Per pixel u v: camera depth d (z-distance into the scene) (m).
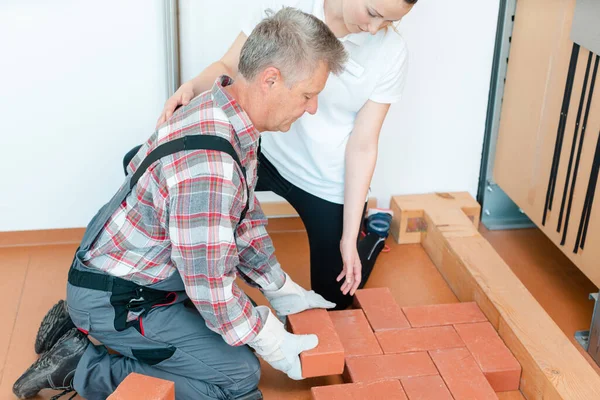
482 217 3.01
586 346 2.32
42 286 2.46
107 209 1.78
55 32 2.39
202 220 1.58
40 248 2.68
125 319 1.83
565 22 2.32
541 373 2.01
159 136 1.66
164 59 2.49
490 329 2.26
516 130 2.70
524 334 2.14
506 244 2.86
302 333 2.00
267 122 1.67
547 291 2.58
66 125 2.55
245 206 1.75
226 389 1.95
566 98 2.37
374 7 1.76
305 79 1.56
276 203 2.82
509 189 2.81
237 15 2.48
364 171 2.15
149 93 2.55
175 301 1.88
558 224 2.51
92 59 2.46
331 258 2.32
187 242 1.60
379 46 2.03
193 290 1.67
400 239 2.84
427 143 2.85
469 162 2.93
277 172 2.31
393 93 2.11
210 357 1.89
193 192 1.57
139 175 1.66
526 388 2.11
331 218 2.26
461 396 1.97
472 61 2.72
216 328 1.73
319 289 2.40
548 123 2.48
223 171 1.58
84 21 2.39
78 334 1.96
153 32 2.45
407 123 2.79
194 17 2.46
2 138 2.53
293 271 2.61
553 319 2.43
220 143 1.59
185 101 1.97
